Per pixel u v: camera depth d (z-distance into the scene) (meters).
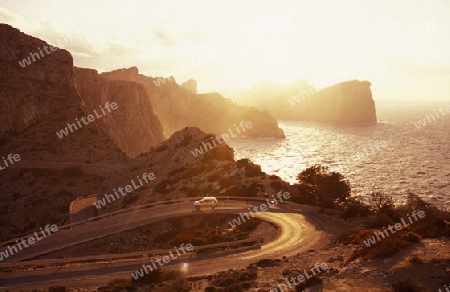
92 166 113.81
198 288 24.61
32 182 104.19
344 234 37.00
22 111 125.38
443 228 29.20
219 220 50.31
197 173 75.69
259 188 62.06
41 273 32.62
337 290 21.20
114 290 25.34
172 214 51.66
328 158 193.38
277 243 38.94
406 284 18.92
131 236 47.12
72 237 47.09
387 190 117.00
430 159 184.00
